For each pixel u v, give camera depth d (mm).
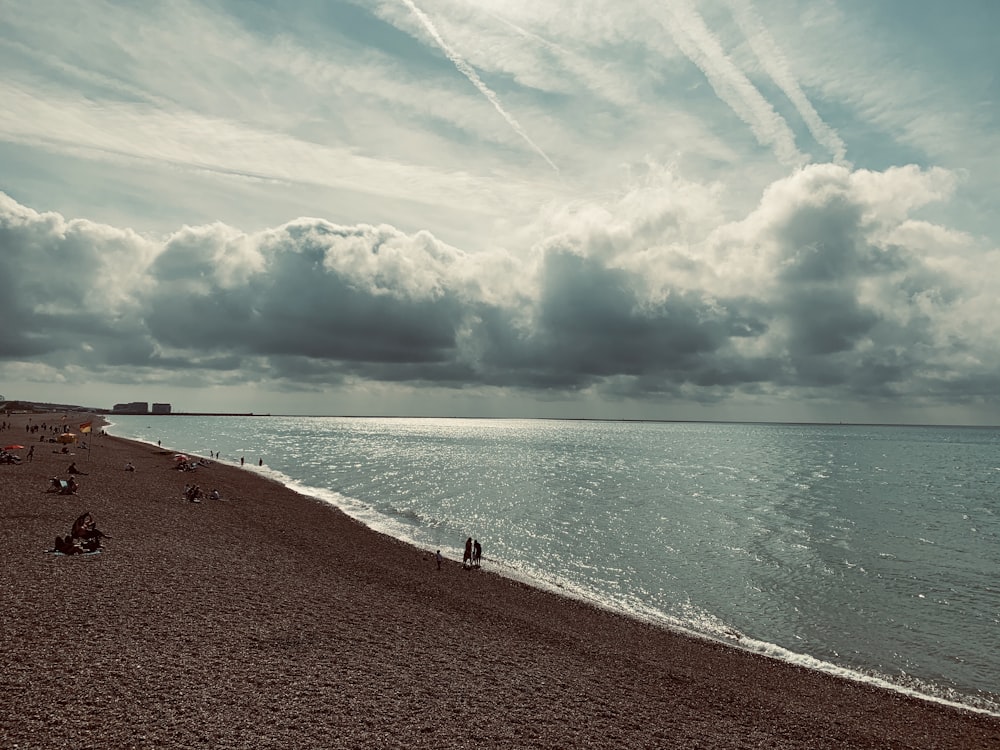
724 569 43031
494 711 18344
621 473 109500
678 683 23000
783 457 163125
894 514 68625
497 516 61719
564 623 29625
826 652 28625
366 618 25562
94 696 16312
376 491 77125
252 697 17312
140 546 32469
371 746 15539
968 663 27609
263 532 42219
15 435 111938
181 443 162750
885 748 19516
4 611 21250
